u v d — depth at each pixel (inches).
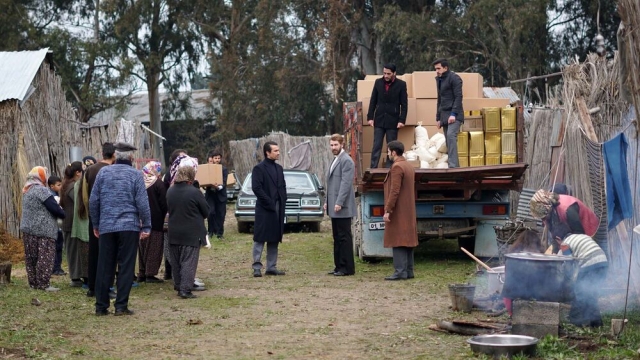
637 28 296.8
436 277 496.1
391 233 490.9
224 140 1728.6
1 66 768.9
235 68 1738.4
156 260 493.0
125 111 1894.7
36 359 292.4
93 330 347.9
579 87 490.0
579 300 319.6
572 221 331.9
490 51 1476.4
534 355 279.9
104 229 385.1
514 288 304.5
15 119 727.1
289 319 369.4
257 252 519.8
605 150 397.7
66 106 858.8
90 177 459.5
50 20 1907.0
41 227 464.8
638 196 430.9
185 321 367.2
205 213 441.7
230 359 291.6
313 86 1700.3
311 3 1625.2
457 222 551.5
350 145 605.3
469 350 293.0
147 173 492.4
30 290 463.5
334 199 518.0
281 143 1277.1
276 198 523.2
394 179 486.3
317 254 646.5
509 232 467.8
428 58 1457.9
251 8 1760.6
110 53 1787.6
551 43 1514.5
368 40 1648.6
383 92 556.1
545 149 626.5
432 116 573.9
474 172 508.4
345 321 362.0
